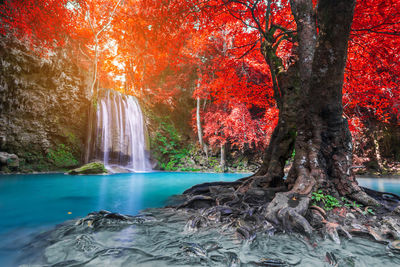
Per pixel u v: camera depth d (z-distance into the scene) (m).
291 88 5.12
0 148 11.66
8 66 11.32
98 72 18.70
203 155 21.12
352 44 7.59
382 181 10.84
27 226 3.05
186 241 2.44
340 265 1.92
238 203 4.10
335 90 3.74
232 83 10.92
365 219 3.22
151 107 22.19
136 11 6.82
